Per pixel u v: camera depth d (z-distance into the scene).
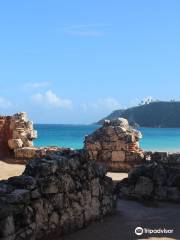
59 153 16.36
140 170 21.89
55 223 14.16
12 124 33.06
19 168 28.83
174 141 90.75
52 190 14.10
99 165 17.33
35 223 13.19
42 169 14.09
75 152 16.31
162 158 26.70
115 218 17.27
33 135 33.72
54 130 156.50
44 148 31.92
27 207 12.95
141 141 90.62
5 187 12.82
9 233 12.08
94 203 16.44
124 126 30.94
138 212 18.61
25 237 12.67
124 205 19.97
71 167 15.30
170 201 21.09
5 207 12.13
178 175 21.45
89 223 16.02
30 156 31.33
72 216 15.02
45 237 13.66
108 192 17.62
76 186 15.41
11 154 32.56
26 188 13.20
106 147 30.42
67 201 14.83
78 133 123.56
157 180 21.44
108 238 14.55
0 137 32.72
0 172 27.05
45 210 13.72
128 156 29.97
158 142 86.69
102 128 31.12
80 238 14.35
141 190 21.28
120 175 28.16
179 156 24.81
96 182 16.73
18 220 12.59
